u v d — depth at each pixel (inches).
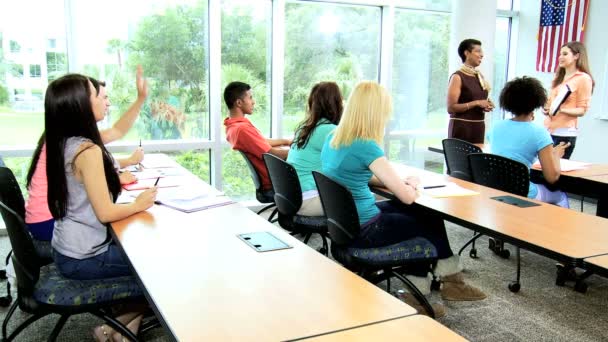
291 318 45.4
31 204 92.5
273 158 116.6
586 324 104.4
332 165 93.2
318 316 45.8
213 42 182.5
